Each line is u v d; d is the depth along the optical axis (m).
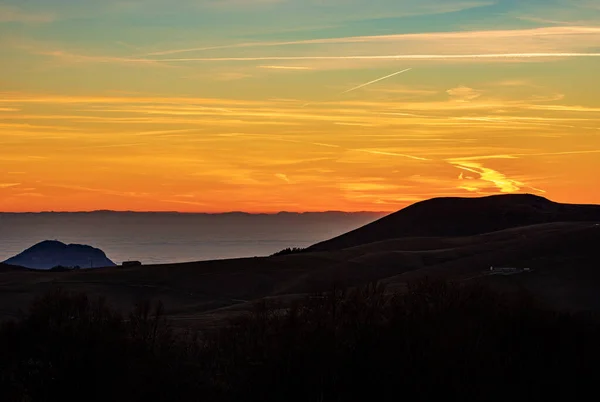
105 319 73.38
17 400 62.66
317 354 70.50
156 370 66.56
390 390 68.38
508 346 76.69
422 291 88.38
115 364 65.62
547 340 78.38
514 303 88.88
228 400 66.69
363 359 70.69
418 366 70.25
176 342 76.56
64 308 73.25
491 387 69.88
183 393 65.75
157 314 78.94
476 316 80.94
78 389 63.94
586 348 78.25
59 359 65.31
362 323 76.75
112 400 63.75
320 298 85.19
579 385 72.69
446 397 68.31
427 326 76.00
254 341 74.62
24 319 73.75
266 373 68.88
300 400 67.56
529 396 70.62
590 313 107.44
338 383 68.94
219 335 78.62
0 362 65.25
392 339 73.00
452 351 72.38
